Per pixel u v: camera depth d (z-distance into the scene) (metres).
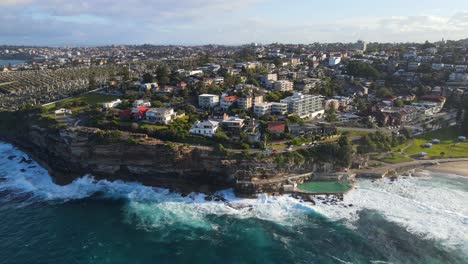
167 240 76.88
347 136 122.75
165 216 87.12
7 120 156.50
